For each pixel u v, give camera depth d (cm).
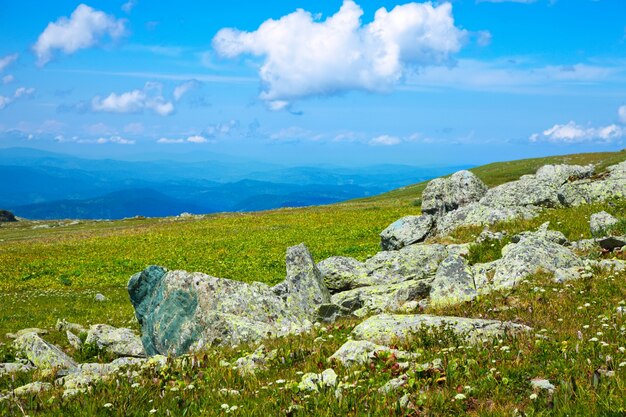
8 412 857
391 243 2986
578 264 1714
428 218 2991
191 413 805
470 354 930
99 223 10238
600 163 9744
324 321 1794
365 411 725
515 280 1619
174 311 1689
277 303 1745
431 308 1550
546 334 1045
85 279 4109
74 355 1784
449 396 738
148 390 918
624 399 643
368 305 1764
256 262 4303
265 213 9288
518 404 705
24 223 11606
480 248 2250
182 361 1148
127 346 1791
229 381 971
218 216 9681
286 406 783
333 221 6794
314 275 1903
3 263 5003
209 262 4453
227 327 1537
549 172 3712
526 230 2486
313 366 1003
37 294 3566
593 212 2567
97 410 834
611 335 982
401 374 867
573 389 711
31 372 1338
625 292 1322
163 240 6169
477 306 1428
